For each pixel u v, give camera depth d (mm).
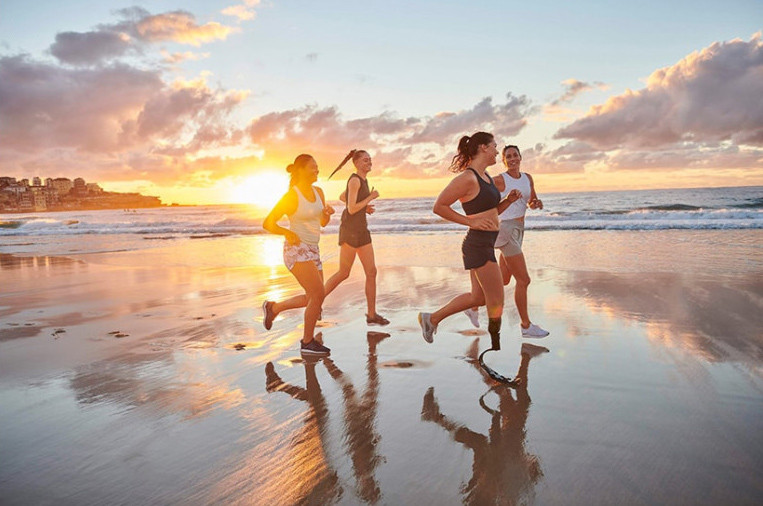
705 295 6383
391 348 4820
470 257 3932
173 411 3443
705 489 2312
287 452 2818
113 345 5180
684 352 4316
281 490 2426
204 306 7078
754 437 2795
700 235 15242
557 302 6430
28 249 17719
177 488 2463
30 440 3045
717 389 3504
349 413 3340
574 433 2926
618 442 2795
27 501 2375
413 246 14766
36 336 5633
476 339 5016
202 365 4461
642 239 14523
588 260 10320
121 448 2910
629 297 6488
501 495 2322
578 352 4461
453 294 7301
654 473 2463
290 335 5426
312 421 3230
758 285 6832
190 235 24469
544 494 2316
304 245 4664
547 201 50938
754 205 35500
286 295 7711
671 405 3271
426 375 4035
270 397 3674
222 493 2410
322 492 2396
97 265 12195
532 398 3479
